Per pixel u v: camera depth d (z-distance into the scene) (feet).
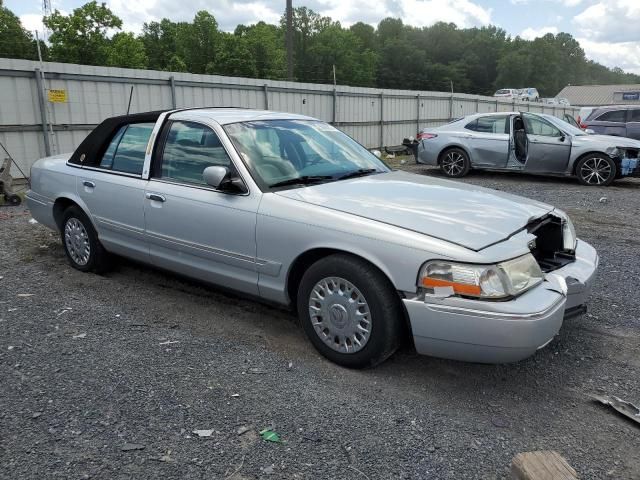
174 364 11.54
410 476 8.31
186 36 220.23
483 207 11.94
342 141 15.83
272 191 12.42
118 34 171.53
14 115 34.76
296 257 11.66
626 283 17.08
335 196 12.08
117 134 16.20
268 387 10.70
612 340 13.07
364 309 10.93
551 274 11.16
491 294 9.67
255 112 15.31
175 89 43.86
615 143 37.37
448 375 11.34
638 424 9.70
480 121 41.98
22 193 32.55
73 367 11.34
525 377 11.35
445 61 402.11
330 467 8.45
